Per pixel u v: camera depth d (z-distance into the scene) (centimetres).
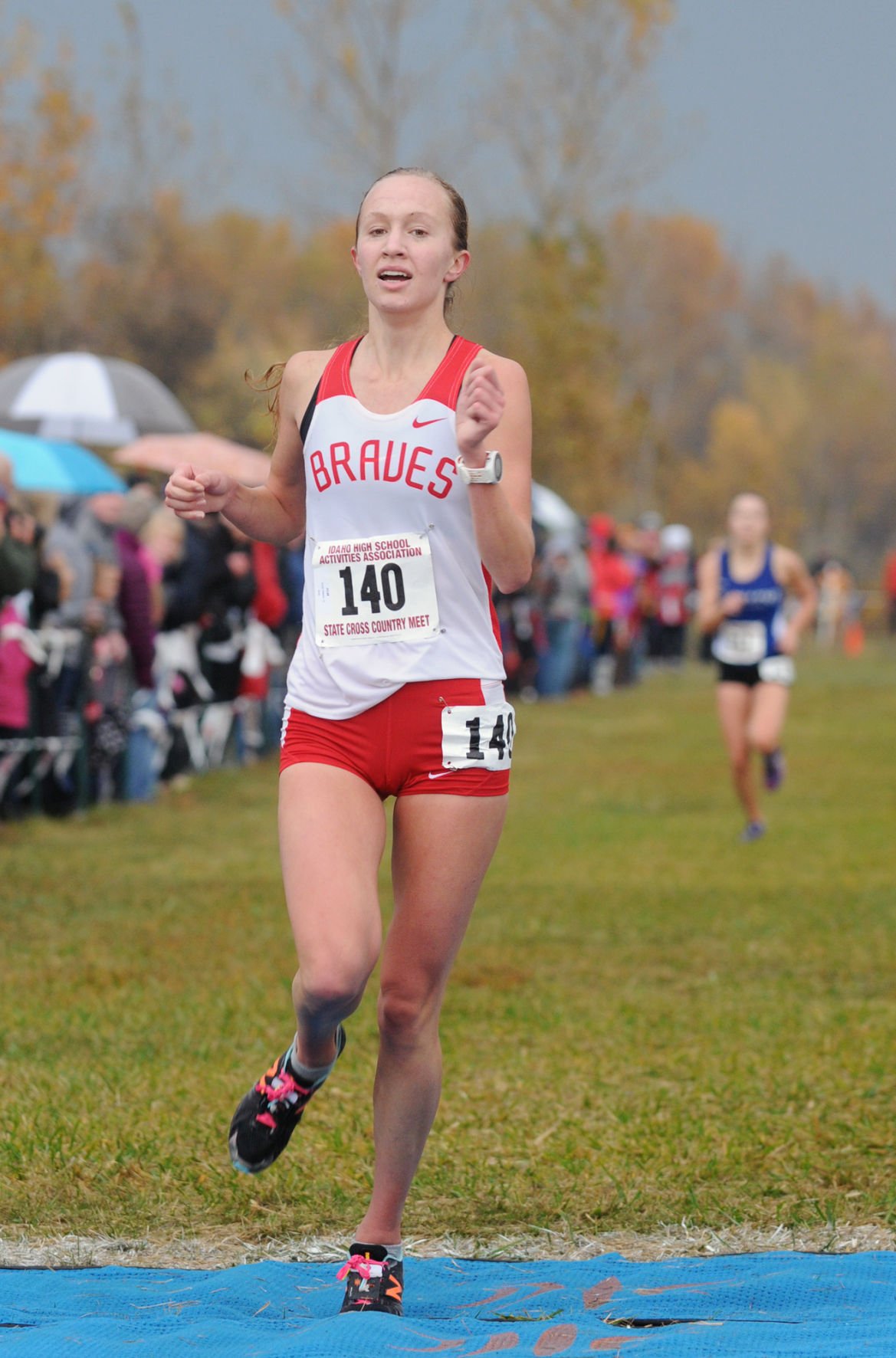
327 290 9238
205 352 8100
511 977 1493
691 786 3012
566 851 2250
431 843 714
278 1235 878
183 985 1440
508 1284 788
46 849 2125
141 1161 966
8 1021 1295
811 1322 701
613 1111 1074
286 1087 752
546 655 4947
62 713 2323
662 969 1541
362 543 720
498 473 679
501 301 6281
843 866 2134
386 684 714
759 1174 963
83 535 2350
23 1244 852
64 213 5772
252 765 3122
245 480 2748
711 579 2300
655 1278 784
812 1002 1402
